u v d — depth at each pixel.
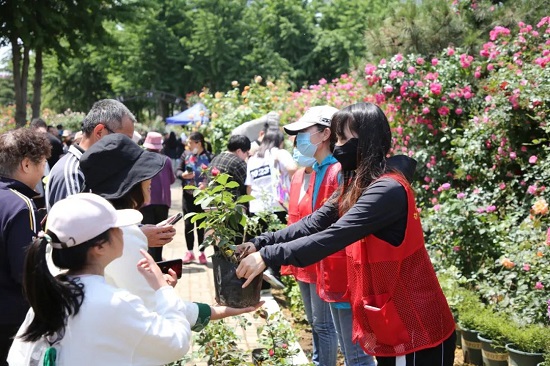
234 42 37.97
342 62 38.00
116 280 2.50
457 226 5.93
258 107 12.29
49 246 2.29
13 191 3.18
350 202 2.92
